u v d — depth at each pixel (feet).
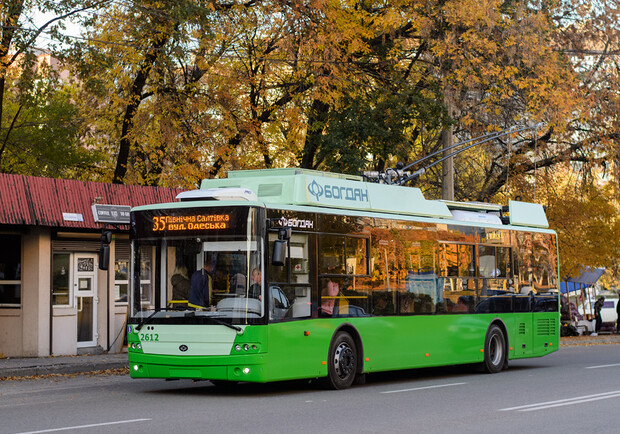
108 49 88.89
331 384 48.70
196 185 93.40
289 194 48.49
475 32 89.81
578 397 44.96
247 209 44.47
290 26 89.15
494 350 64.18
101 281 75.87
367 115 93.86
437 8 90.43
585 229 114.32
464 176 123.03
